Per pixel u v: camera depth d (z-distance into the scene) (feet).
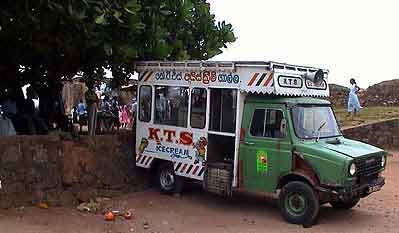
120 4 33.27
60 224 28.94
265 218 31.50
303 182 29.84
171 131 36.37
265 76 31.07
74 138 36.22
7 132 35.63
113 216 30.76
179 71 35.91
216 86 33.50
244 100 32.60
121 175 38.22
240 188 32.53
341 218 31.68
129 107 69.87
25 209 31.42
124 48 34.94
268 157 31.22
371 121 67.82
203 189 37.58
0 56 38.86
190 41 43.39
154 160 37.65
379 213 33.12
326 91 35.04
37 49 36.04
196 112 34.78
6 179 31.76
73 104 77.71
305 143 30.40
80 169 35.68
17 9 31.32
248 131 32.19
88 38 33.22
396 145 65.26
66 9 30.48
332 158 28.66
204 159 34.12
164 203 34.94
